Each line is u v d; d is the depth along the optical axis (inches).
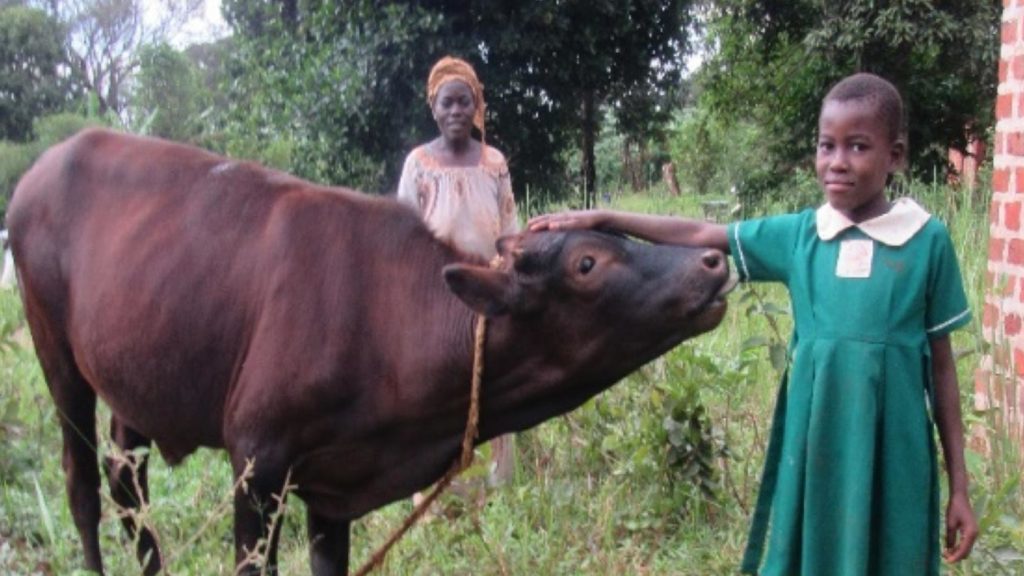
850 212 130.9
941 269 128.5
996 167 222.4
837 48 646.5
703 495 207.8
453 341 148.7
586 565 187.9
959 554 131.6
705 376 233.9
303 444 156.2
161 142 185.8
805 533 131.5
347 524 173.0
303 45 653.3
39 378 302.0
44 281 189.0
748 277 140.7
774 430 140.5
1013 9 214.8
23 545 208.5
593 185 702.5
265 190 168.4
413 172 211.5
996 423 193.5
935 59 661.3
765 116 746.2
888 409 127.8
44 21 1402.6
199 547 200.4
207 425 168.4
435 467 158.6
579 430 234.2
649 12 661.9
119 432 196.1
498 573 186.7
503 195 215.5
